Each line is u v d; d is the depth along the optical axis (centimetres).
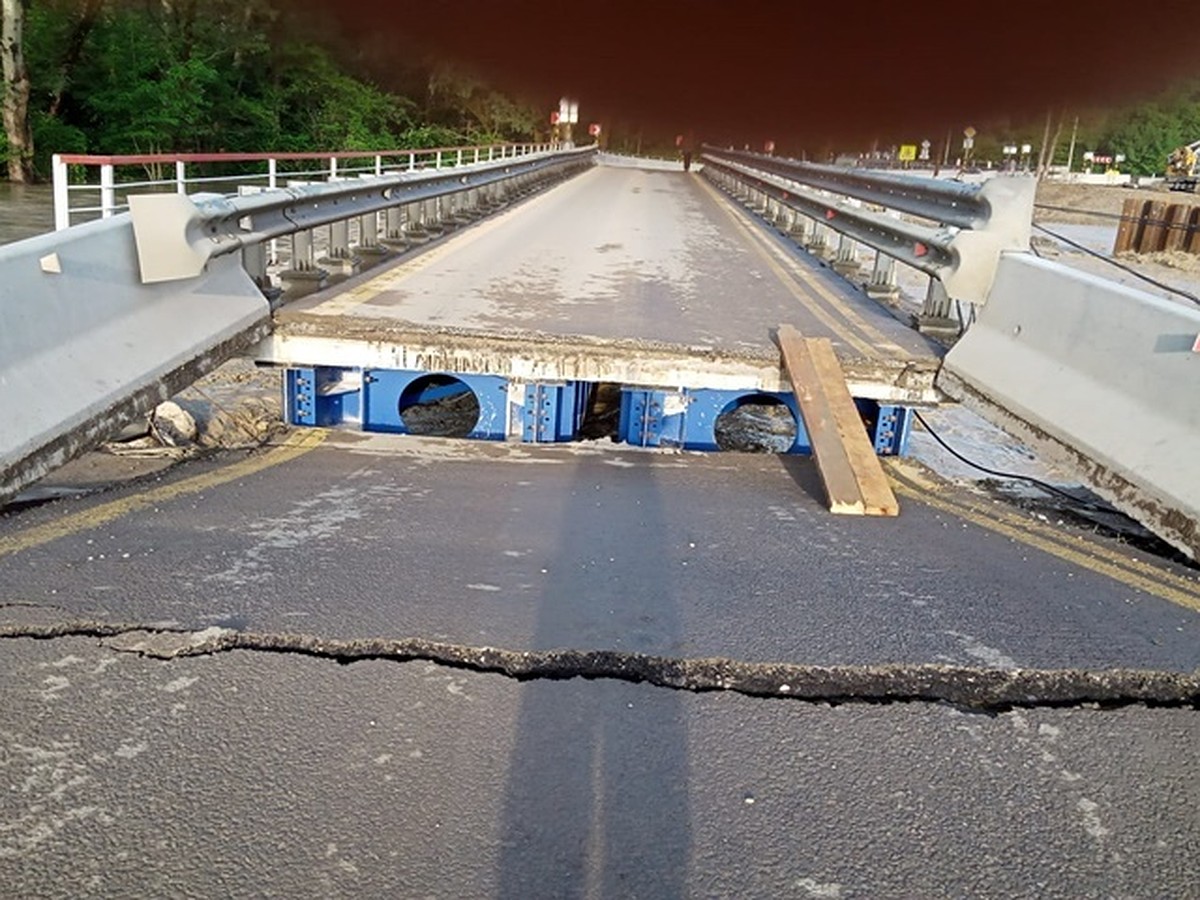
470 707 244
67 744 216
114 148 2881
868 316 793
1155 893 185
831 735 238
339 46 4031
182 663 257
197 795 201
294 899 172
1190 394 391
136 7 2942
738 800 209
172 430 562
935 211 720
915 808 209
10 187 2288
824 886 183
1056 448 459
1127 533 498
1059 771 227
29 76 2609
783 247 1418
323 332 594
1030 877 188
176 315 502
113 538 355
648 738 233
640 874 183
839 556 384
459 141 4591
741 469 558
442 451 568
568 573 346
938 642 295
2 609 284
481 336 593
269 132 3391
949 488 552
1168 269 2534
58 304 406
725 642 289
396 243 1066
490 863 184
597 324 674
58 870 176
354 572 333
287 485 462
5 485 346
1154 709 260
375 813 198
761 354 599
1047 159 7694
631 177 3844
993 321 568
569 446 596
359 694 247
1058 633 307
